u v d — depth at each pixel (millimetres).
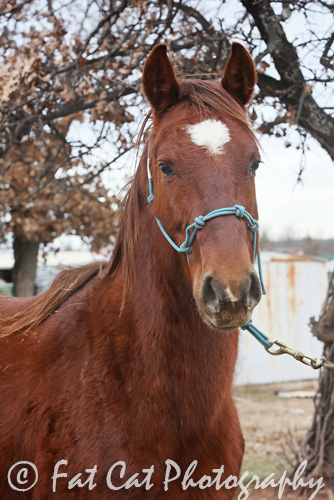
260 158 1837
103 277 2275
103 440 1922
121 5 3891
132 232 2141
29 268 10992
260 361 10367
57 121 5500
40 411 2039
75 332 2137
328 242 32719
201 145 1749
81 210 9703
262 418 7574
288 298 10680
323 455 4266
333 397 4242
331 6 3609
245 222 1710
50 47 4344
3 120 4242
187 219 1745
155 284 1997
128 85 3793
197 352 1937
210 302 1598
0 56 4754
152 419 1913
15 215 9562
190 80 1988
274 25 3701
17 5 4441
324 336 4125
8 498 2127
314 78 3682
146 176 2141
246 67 2000
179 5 3836
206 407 1950
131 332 2029
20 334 2266
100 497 1905
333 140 3906
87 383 2004
